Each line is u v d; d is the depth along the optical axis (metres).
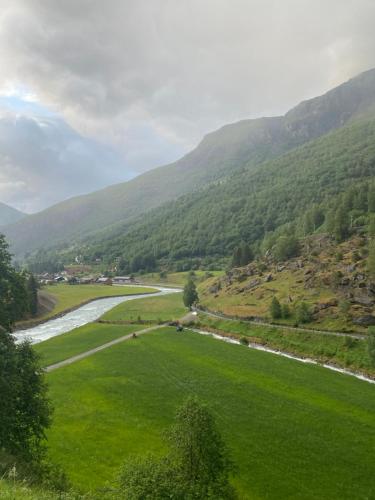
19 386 37.97
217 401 73.62
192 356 103.62
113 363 97.88
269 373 90.12
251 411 69.31
